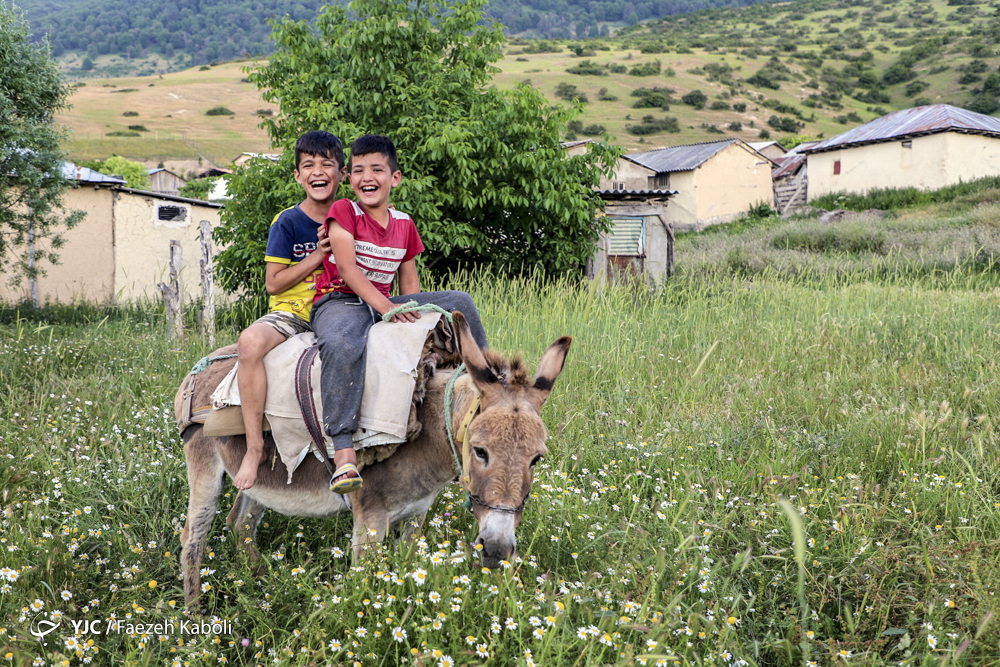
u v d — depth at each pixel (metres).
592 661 2.77
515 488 2.68
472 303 3.63
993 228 19.91
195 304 10.05
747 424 5.70
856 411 5.64
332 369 3.09
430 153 11.11
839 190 36.31
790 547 3.61
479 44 13.02
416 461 3.23
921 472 4.60
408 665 2.77
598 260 13.73
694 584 3.34
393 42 11.73
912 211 29.77
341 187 10.20
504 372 2.97
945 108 34.25
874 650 3.03
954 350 7.42
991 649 2.99
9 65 11.72
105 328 8.74
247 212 11.88
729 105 120.25
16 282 13.25
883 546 3.61
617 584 3.25
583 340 7.80
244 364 3.24
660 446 4.99
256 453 3.25
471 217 12.02
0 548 3.34
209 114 117.25
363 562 3.08
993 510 4.01
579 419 5.66
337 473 2.99
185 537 3.47
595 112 112.50
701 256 19.83
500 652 2.77
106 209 16.64
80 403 5.73
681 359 7.43
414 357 3.21
